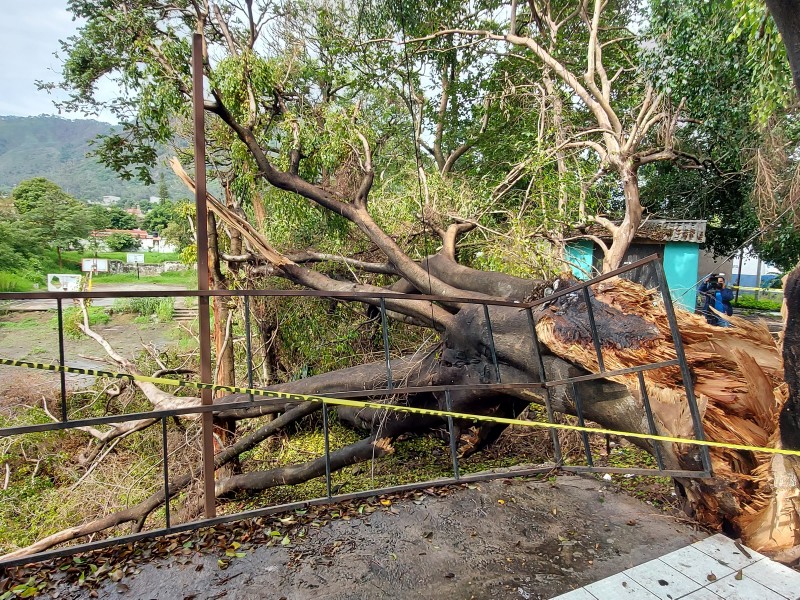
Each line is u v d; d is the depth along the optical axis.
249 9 9.30
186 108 6.59
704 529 2.79
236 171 7.64
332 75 9.43
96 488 6.03
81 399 8.45
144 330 16.06
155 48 6.40
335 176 7.97
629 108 9.48
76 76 11.06
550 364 3.59
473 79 12.27
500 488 3.35
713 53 7.40
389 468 5.85
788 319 2.41
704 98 7.85
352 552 2.57
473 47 11.54
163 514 5.57
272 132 7.72
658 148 8.45
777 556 2.46
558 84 9.40
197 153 3.05
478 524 2.87
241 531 2.77
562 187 6.61
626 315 3.14
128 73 6.67
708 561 2.46
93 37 10.15
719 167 10.05
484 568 2.43
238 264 7.66
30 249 31.64
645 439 3.00
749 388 2.69
